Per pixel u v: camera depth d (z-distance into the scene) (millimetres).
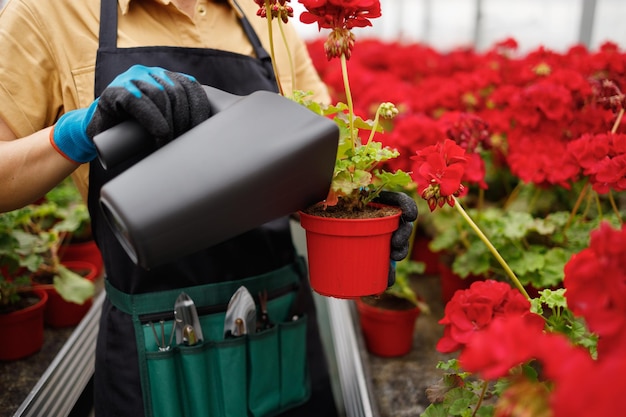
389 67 3693
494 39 4617
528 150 1682
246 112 802
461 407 977
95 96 1032
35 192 954
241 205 756
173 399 1115
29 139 918
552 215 1698
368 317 1697
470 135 1579
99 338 1175
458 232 1844
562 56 2258
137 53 1061
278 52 1275
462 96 2350
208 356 1146
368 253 928
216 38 1173
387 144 1841
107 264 1145
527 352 537
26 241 1756
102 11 1049
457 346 916
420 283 2215
